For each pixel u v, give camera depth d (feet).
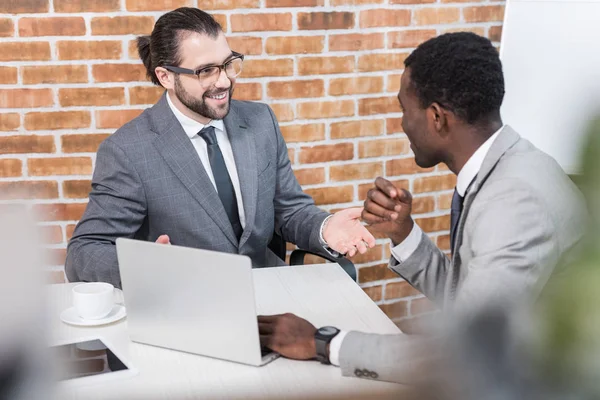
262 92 8.41
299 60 8.41
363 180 9.03
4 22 7.57
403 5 8.61
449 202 9.48
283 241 7.24
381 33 8.63
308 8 8.29
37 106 7.87
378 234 9.15
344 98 8.69
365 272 9.24
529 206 3.51
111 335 4.39
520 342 0.39
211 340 3.99
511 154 3.87
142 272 4.03
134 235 6.59
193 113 6.49
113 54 7.87
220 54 6.23
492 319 0.41
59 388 0.39
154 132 6.44
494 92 3.99
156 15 7.86
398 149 9.07
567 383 0.37
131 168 6.27
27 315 0.37
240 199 6.73
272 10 8.18
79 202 8.21
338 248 6.23
